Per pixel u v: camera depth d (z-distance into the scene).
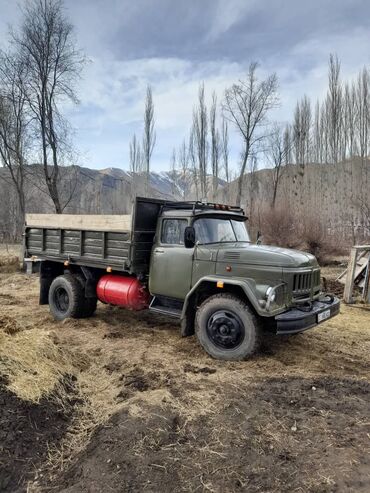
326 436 3.09
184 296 5.55
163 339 5.89
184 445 2.99
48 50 14.25
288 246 16.11
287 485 2.51
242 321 4.82
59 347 4.70
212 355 5.03
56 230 7.16
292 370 4.62
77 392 3.88
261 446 2.96
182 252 5.56
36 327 6.58
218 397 3.82
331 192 26.02
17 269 13.27
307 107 28.19
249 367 4.66
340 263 15.78
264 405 3.63
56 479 2.64
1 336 4.38
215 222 5.83
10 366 3.80
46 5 14.04
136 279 6.21
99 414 3.51
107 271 6.52
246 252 5.03
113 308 7.86
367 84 24.22
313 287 5.19
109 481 2.58
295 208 21.34
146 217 6.03
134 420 3.32
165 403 3.65
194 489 2.50
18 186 19.27
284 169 27.86
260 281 4.85
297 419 3.36
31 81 14.45
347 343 5.83
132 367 4.73
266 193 29.36
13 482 2.59
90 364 4.77
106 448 2.94
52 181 15.46
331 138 26.66
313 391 3.95
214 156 30.12
